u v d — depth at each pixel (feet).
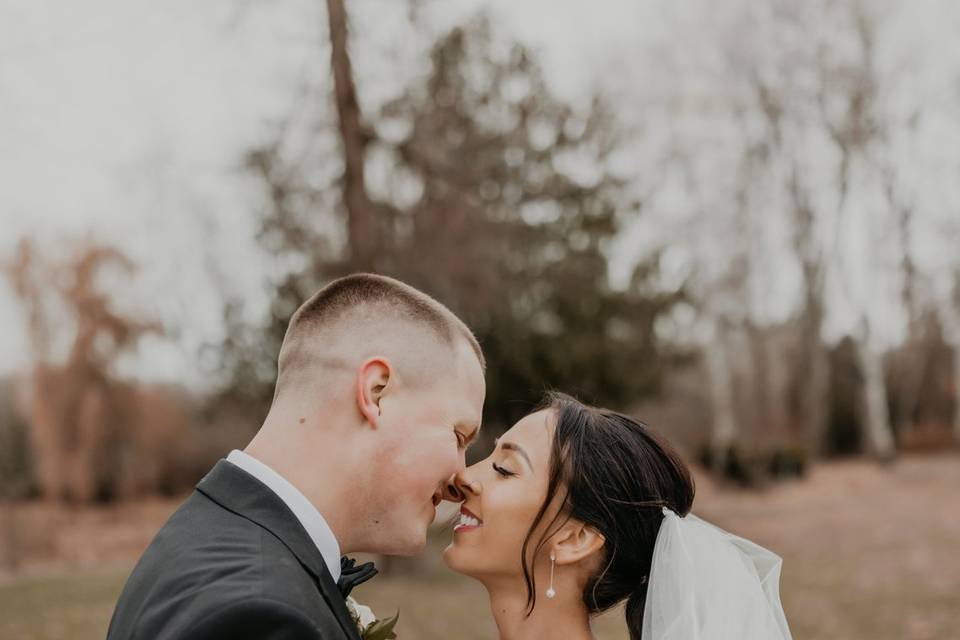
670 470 7.32
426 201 32.94
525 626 7.08
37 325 72.59
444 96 32.58
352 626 5.23
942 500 60.54
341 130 28.45
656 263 45.50
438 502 6.20
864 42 81.87
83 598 32.48
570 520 6.95
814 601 32.01
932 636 26.16
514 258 37.70
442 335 5.95
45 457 73.56
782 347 99.96
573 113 38.73
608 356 43.34
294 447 5.55
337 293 5.92
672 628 6.44
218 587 4.55
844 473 80.23
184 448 77.41
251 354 43.11
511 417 42.96
